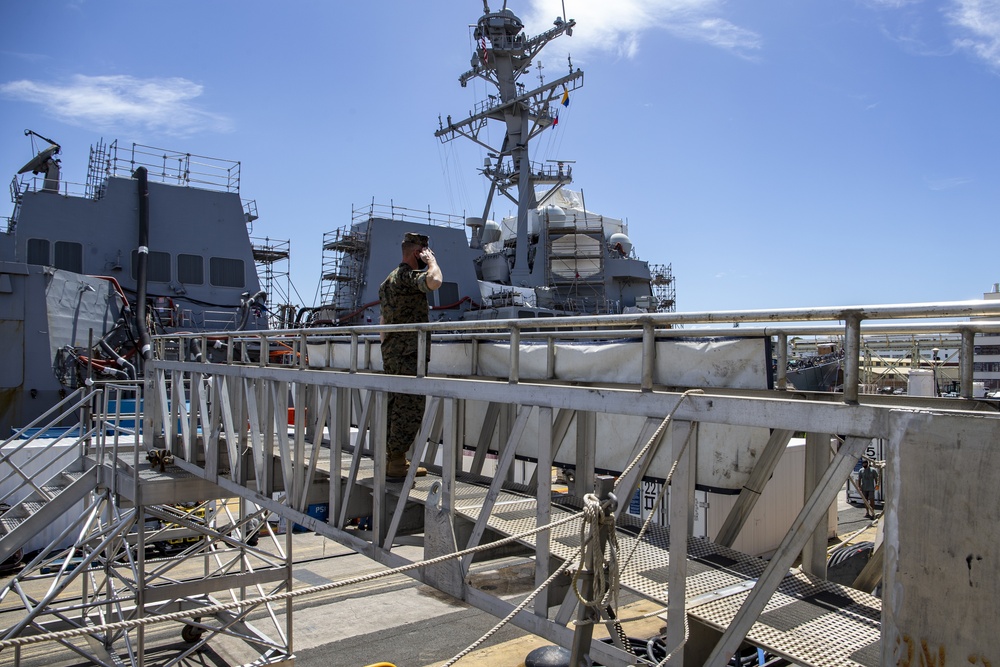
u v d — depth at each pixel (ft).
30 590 43.32
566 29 79.82
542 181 86.43
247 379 23.86
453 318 70.23
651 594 11.38
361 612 39.88
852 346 8.88
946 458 7.72
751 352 10.96
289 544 31.40
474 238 87.92
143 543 27.71
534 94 81.97
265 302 61.98
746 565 12.75
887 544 8.28
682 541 10.57
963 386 10.15
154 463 29.53
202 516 50.34
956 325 10.11
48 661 34.22
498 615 14.07
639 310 81.71
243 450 24.17
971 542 7.51
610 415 14.96
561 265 83.15
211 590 29.43
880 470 47.70
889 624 8.23
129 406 49.32
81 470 35.42
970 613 7.50
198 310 61.16
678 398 10.73
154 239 60.49
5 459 29.53
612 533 10.49
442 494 15.87
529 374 15.56
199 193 63.52
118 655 32.09
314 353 24.56
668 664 10.57
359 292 67.77
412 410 19.40
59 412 46.42
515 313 66.13
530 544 14.05
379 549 17.52
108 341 52.47
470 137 87.51
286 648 30.37
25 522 29.50
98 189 61.11
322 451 25.62
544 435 13.14
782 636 9.99
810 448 12.73
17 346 45.98
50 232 56.13
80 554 45.50
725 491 12.54
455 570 15.33
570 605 12.57
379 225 68.33
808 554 12.61
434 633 36.58
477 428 20.68
